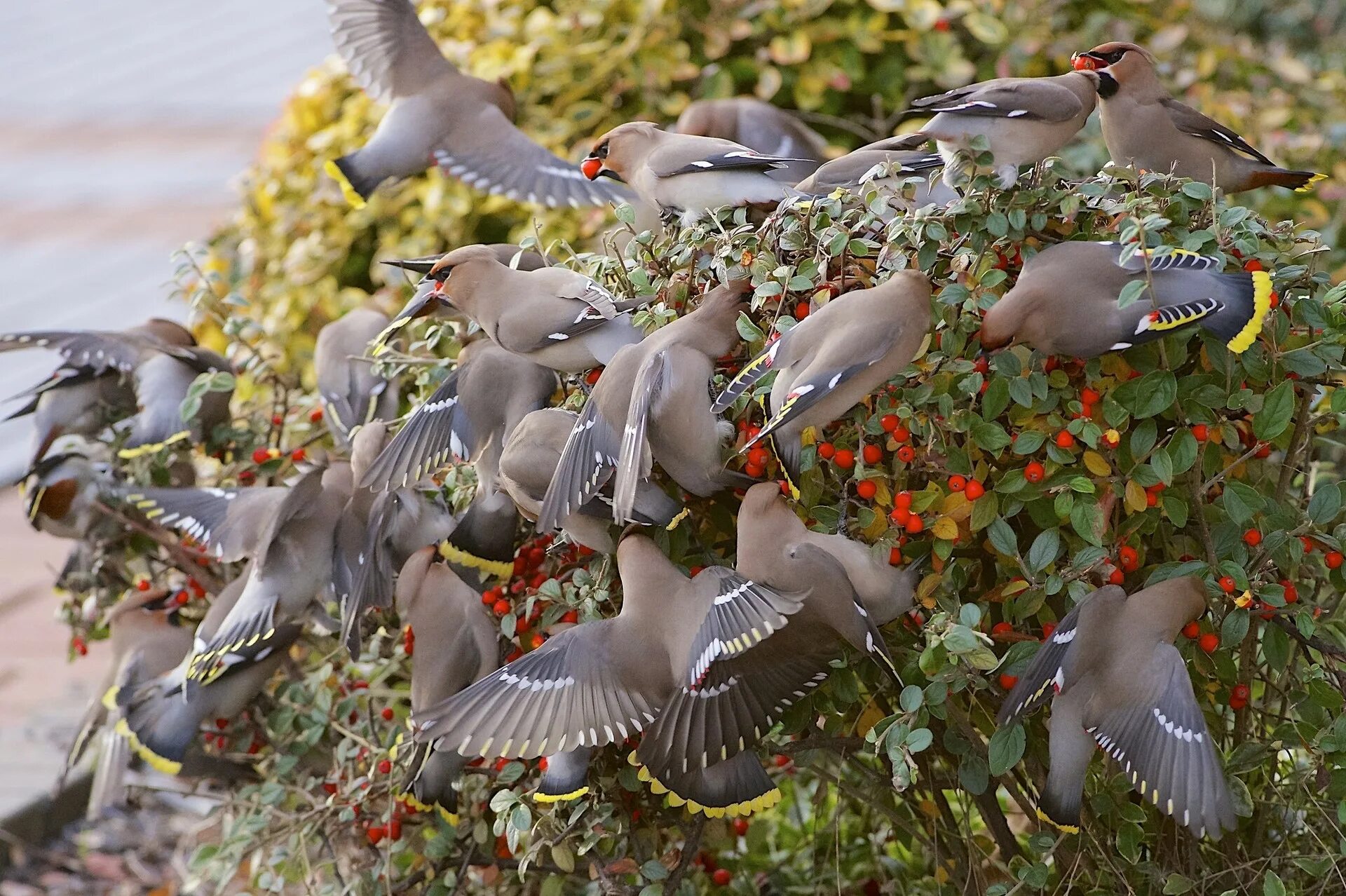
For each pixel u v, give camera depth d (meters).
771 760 8.05
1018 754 6.11
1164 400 6.18
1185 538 6.82
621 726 6.16
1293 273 6.43
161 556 9.28
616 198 8.92
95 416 9.15
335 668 8.26
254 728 8.42
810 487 6.49
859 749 6.80
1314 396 7.12
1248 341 6.00
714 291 6.55
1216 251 6.39
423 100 9.06
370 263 12.46
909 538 6.45
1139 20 13.12
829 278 6.77
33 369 19.11
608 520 6.61
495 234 12.10
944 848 7.62
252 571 7.67
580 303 6.84
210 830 8.99
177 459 9.05
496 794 7.26
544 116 12.09
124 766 8.56
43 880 10.16
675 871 7.02
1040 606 6.38
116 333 9.02
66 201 24.67
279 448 9.17
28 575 14.44
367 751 7.72
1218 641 6.58
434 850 7.40
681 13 12.29
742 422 6.61
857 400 6.17
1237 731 7.02
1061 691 6.12
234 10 41.84
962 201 6.40
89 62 35.88
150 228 23.19
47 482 8.98
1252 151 7.39
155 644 8.52
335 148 12.24
